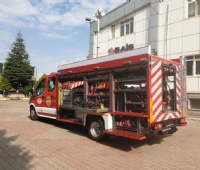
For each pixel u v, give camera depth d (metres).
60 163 4.86
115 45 18.95
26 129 8.62
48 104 9.59
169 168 4.67
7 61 36.94
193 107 13.22
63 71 8.57
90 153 5.62
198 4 13.07
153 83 5.62
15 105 20.89
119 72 6.36
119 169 4.56
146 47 5.64
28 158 5.17
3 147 6.07
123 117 6.25
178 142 6.91
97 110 6.36
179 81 6.92
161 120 5.88
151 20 15.14
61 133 7.95
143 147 6.28
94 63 7.12
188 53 13.31
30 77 38.88
